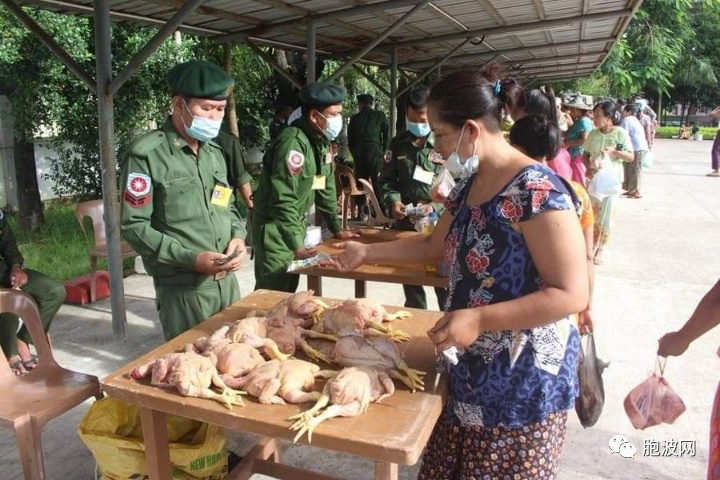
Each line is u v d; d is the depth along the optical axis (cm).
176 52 741
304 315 207
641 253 614
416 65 983
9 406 215
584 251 137
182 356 166
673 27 2277
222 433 211
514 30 657
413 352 185
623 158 601
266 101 1145
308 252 302
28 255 609
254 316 203
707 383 331
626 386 328
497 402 149
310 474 216
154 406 160
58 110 702
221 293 251
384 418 146
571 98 653
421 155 365
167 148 228
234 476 212
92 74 711
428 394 158
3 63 666
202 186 240
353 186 696
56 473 251
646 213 834
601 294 482
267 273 317
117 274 393
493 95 145
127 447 194
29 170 733
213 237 244
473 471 157
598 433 283
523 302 134
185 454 199
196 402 155
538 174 139
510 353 147
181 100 225
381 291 510
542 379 146
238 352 170
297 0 448
